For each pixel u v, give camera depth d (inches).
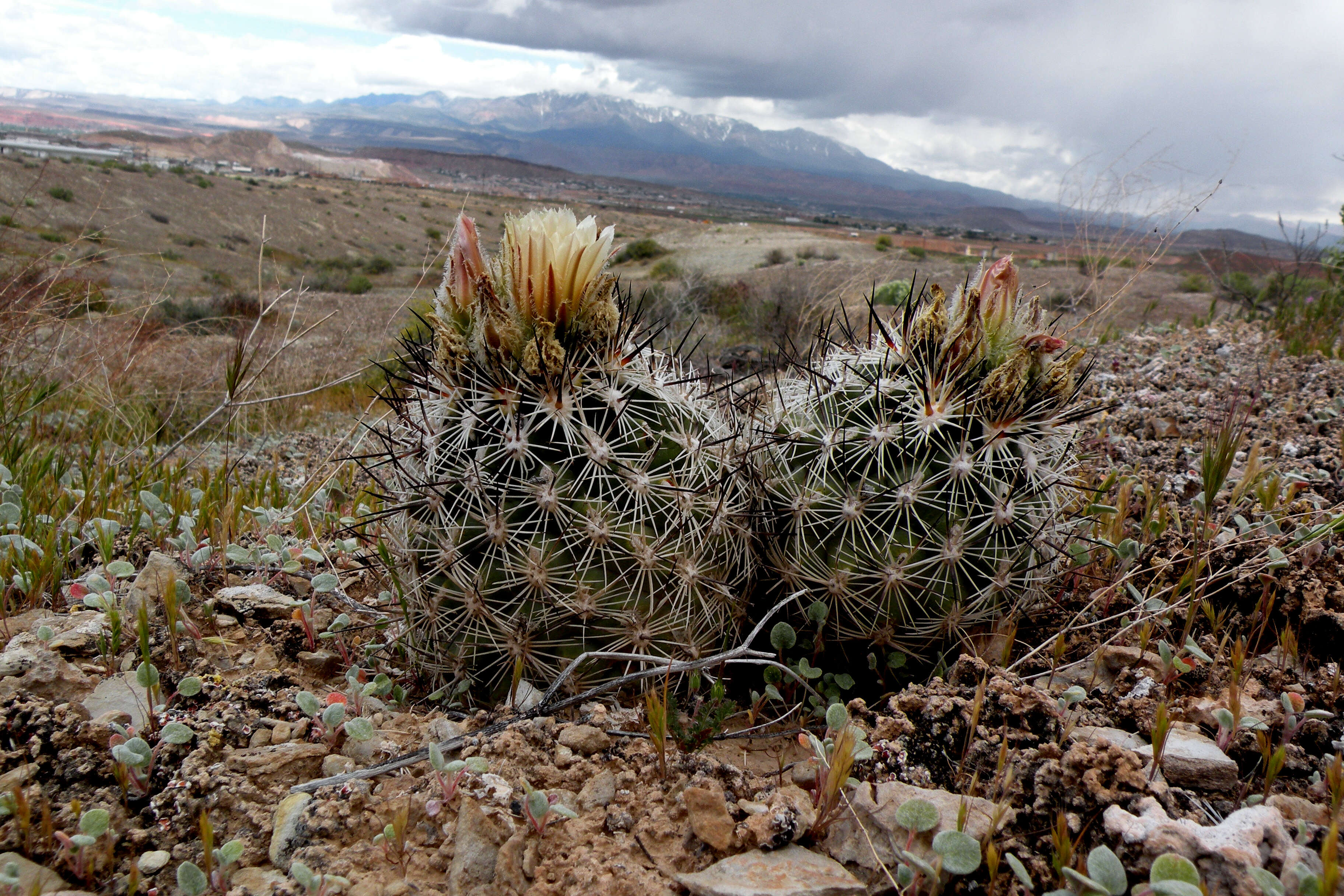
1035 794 72.2
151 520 142.2
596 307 89.1
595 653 86.1
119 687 88.5
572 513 86.3
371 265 1994.3
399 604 106.8
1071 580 111.6
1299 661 97.3
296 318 528.1
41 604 113.3
